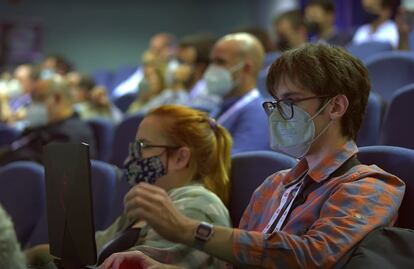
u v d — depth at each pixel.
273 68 2.46
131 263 2.47
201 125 3.11
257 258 2.15
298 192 2.44
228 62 4.74
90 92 8.73
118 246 2.93
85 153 2.43
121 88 10.56
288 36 7.09
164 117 3.11
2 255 1.73
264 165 3.13
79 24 15.09
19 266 1.78
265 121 4.48
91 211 2.44
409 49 6.46
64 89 5.55
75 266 2.51
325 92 2.38
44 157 2.60
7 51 14.48
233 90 4.75
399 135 3.68
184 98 6.66
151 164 3.06
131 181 3.11
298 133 2.41
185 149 3.06
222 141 3.16
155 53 9.68
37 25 14.73
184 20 15.48
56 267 2.62
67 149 2.50
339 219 2.17
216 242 2.18
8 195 4.21
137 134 3.12
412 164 2.54
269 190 2.68
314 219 2.32
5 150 5.56
